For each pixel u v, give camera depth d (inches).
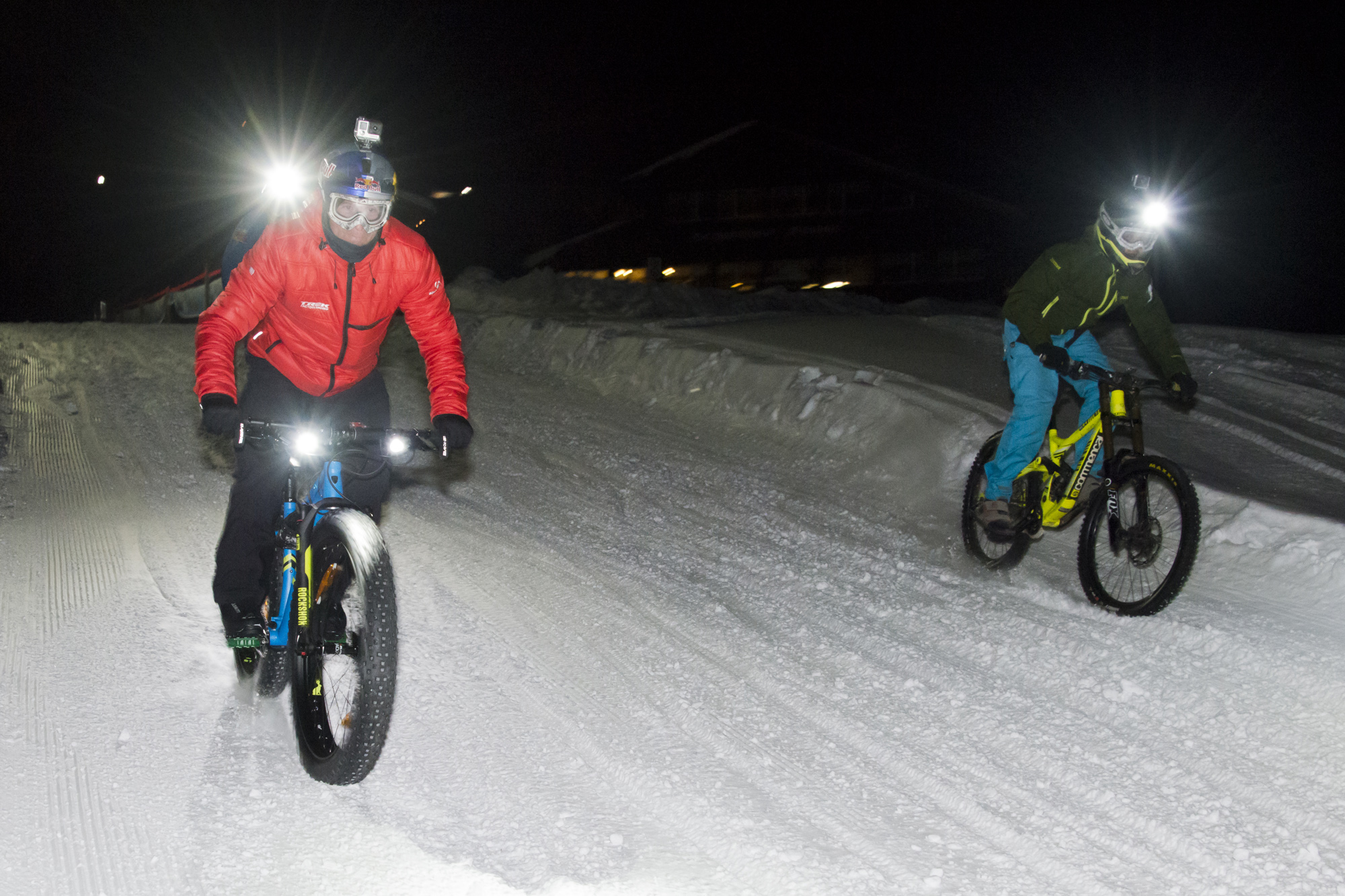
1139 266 196.9
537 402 413.7
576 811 131.0
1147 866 121.1
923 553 237.8
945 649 183.6
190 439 345.1
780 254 1553.9
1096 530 196.9
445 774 138.6
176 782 134.3
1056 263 201.5
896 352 401.4
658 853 122.4
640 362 435.2
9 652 174.9
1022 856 123.5
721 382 390.9
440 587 214.7
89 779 134.6
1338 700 156.9
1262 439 294.4
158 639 181.0
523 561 231.9
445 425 143.7
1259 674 167.3
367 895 112.2
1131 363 382.6
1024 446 211.0
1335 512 233.0
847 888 116.1
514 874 116.7
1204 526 230.4
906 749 148.5
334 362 149.0
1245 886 116.7
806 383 359.6
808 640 188.2
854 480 296.4
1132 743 148.9
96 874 115.0
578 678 171.6
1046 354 198.5
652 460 324.2
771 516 267.3
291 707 151.8
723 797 135.0
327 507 139.9
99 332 612.1
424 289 148.2
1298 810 131.2
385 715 124.7
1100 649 179.3
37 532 244.7
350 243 137.3
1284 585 203.5
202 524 252.1
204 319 141.0
